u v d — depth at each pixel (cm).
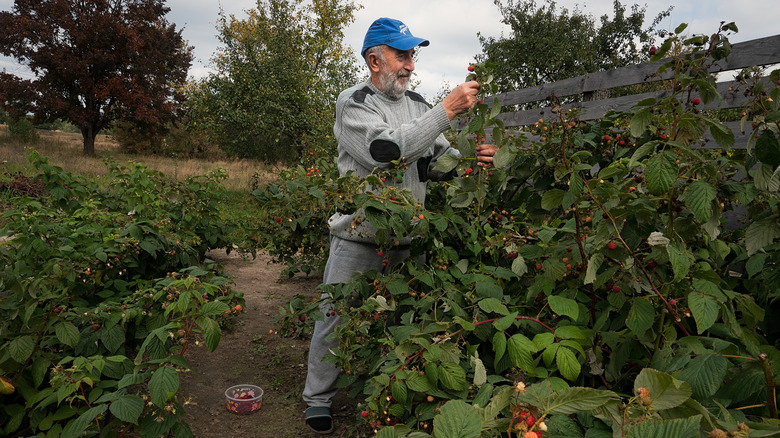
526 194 250
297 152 1559
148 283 309
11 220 341
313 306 219
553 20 1722
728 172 177
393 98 235
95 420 191
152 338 185
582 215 153
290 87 1563
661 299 140
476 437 92
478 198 239
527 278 197
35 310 221
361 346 201
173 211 547
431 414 136
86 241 321
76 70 2291
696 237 164
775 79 152
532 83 1677
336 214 241
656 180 123
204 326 180
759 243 150
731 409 117
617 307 145
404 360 144
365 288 206
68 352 234
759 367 121
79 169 1446
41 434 185
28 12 2433
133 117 2608
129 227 357
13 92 2309
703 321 126
